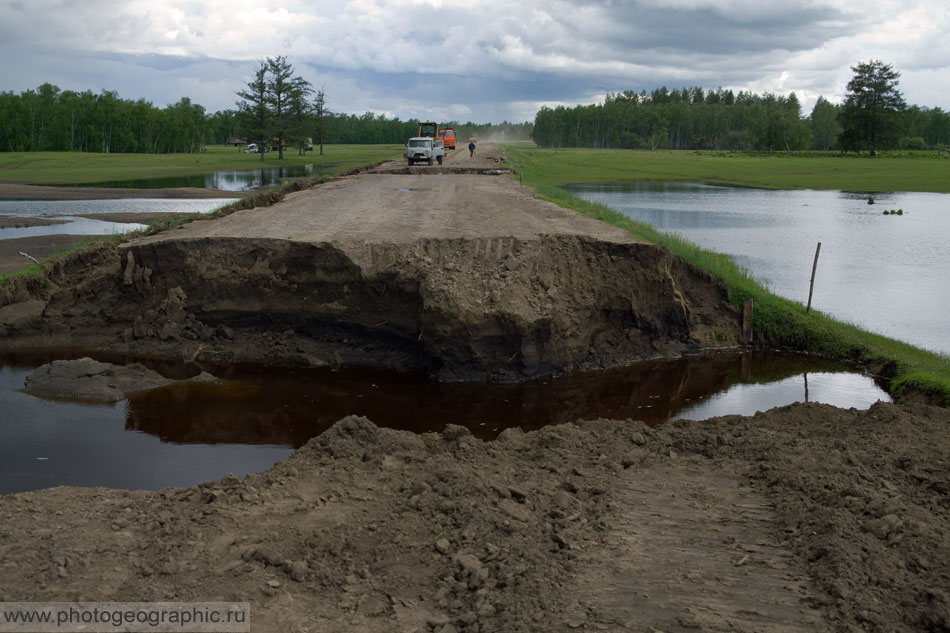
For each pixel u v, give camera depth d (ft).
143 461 32.07
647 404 41.81
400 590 18.37
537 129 609.83
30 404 38.32
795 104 647.56
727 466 26.94
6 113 310.04
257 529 20.99
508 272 46.83
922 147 467.11
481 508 21.99
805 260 79.82
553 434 29.63
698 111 549.95
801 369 47.96
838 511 22.21
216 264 48.85
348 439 27.84
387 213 65.77
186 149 367.45
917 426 30.86
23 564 18.48
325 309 48.01
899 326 54.85
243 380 43.65
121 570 18.49
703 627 17.11
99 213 112.16
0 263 66.95
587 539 21.30
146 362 46.16
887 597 18.17
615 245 50.49
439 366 45.57
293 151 355.97
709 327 53.52
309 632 16.49
